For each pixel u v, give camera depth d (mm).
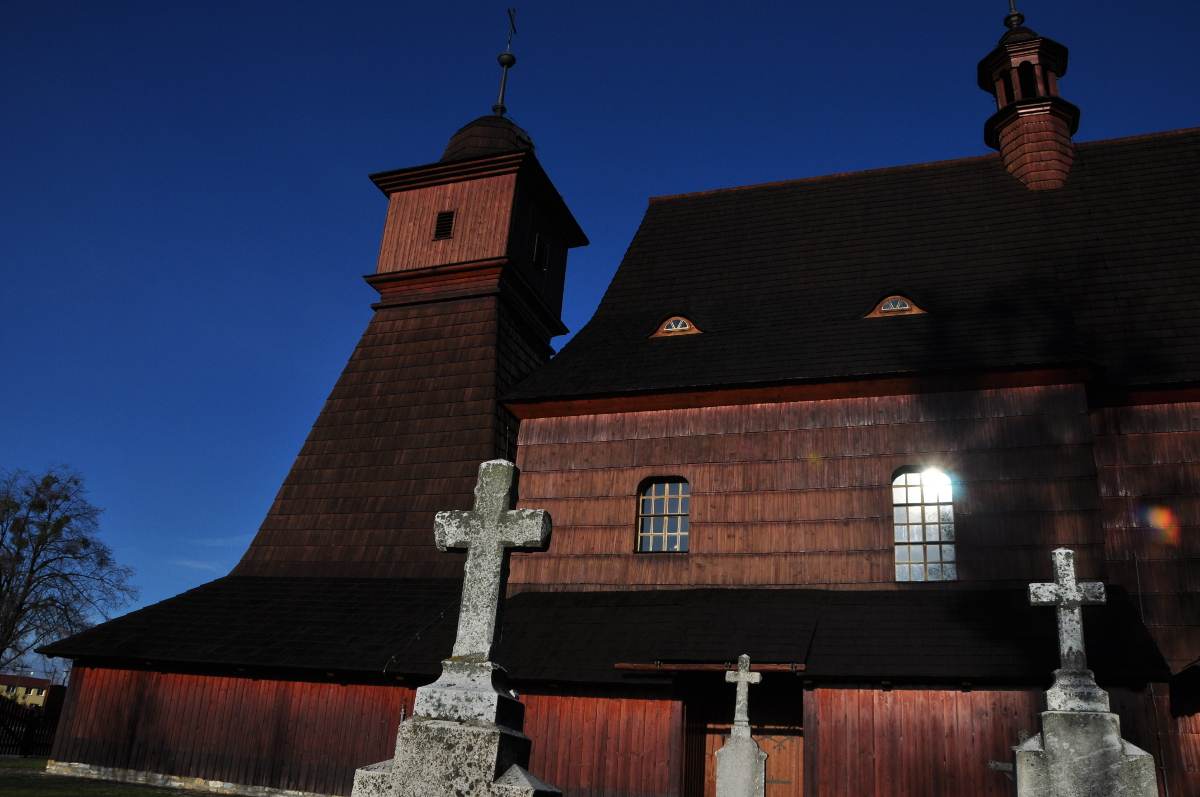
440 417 25031
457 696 7570
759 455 20297
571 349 24250
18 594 39594
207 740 20031
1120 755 9922
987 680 15117
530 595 20562
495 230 27844
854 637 16625
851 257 24312
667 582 19922
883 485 19109
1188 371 17922
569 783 17203
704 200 28719
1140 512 17719
